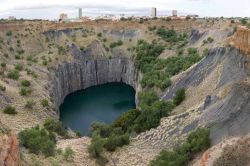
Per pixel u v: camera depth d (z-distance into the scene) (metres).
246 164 34.97
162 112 64.44
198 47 107.38
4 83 80.69
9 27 126.56
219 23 116.50
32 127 59.19
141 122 64.88
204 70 71.75
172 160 44.97
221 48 69.25
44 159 45.28
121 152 54.09
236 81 52.56
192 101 64.94
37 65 109.25
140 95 93.25
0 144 30.66
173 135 53.47
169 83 84.75
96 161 50.84
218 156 38.09
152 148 53.56
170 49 119.25
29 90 80.69
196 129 48.38
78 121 92.19
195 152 44.88
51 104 83.62
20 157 37.41
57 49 127.00
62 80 116.81
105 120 93.31
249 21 107.25
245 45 55.69
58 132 66.75
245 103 44.12
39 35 131.38
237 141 38.22
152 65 111.44
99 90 125.19
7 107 65.31
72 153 50.66
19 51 118.19
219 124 45.25
